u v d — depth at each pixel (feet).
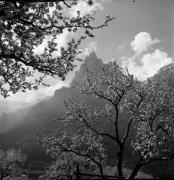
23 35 38.65
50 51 49.47
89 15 45.47
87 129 96.27
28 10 39.75
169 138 88.94
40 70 48.60
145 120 88.94
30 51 46.70
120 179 69.46
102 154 93.71
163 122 89.86
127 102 93.81
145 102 93.86
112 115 95.50
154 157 84.28
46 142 91.81
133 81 93.97
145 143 81.51
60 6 44.55
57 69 49.73
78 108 94.32
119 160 87.81
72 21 45.21
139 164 84.43
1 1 35.60
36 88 53.06
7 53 43.32
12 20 38.01
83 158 162.20
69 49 50.57
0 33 36.29
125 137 90.79
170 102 91.71
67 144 94.27
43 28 43.91
